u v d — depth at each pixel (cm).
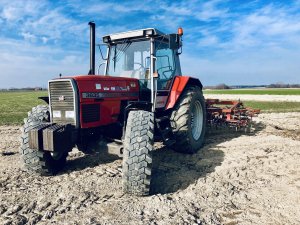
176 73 634
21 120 1284
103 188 427
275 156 589
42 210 359
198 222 329
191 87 632
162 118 549
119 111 513
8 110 1858
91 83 469
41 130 422
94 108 470
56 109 469
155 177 475
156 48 564
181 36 579
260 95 3772
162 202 377
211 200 388
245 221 334
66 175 485
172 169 516
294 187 426
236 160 561
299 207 364
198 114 658
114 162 558
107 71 606
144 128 404
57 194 406
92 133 480
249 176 477
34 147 426
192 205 374
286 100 2558
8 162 570
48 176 483
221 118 812
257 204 376
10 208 362
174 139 583
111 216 342
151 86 525
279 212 354
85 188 427
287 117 1202
